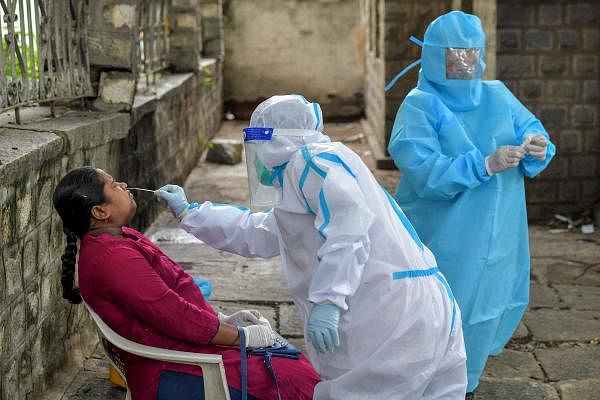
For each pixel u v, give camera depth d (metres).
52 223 4.13
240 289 5.66
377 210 2.92
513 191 4.12
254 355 3.05
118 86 5.41
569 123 7.35
